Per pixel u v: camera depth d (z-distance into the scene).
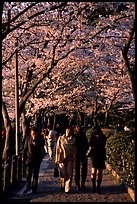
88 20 19.86
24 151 12.95
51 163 23.66
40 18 18.20
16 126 18.25
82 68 25.36
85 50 22.31
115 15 18.34
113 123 35.41
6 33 13.92
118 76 26.38
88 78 28.88
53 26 18.28
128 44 12.49
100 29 18.69
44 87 27.64
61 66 23.17
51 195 11.94
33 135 12.77
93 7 17.78
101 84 28.86
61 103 30.48
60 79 25.88
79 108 38.56
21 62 23.23
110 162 19.27
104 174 17.39
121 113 33.06
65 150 12.34
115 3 17.55
